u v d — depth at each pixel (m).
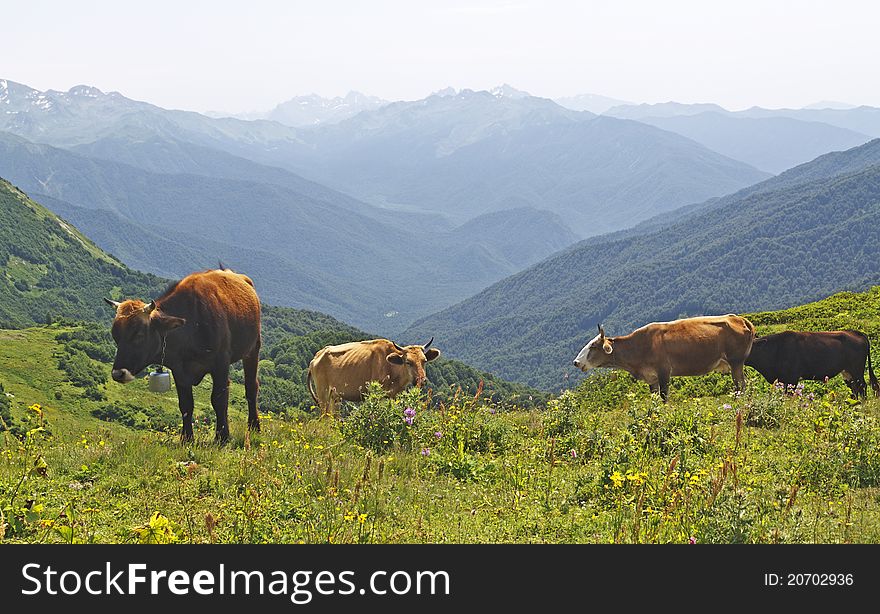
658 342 21.88
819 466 11.68
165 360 14.28
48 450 12.82
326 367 19.69
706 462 12.38
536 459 13.29
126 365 13.81
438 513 10.24
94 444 13.27
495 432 14.54
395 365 19.19
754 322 40.72
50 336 128.38
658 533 8.91
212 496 10.70
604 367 22.58
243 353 15.73
